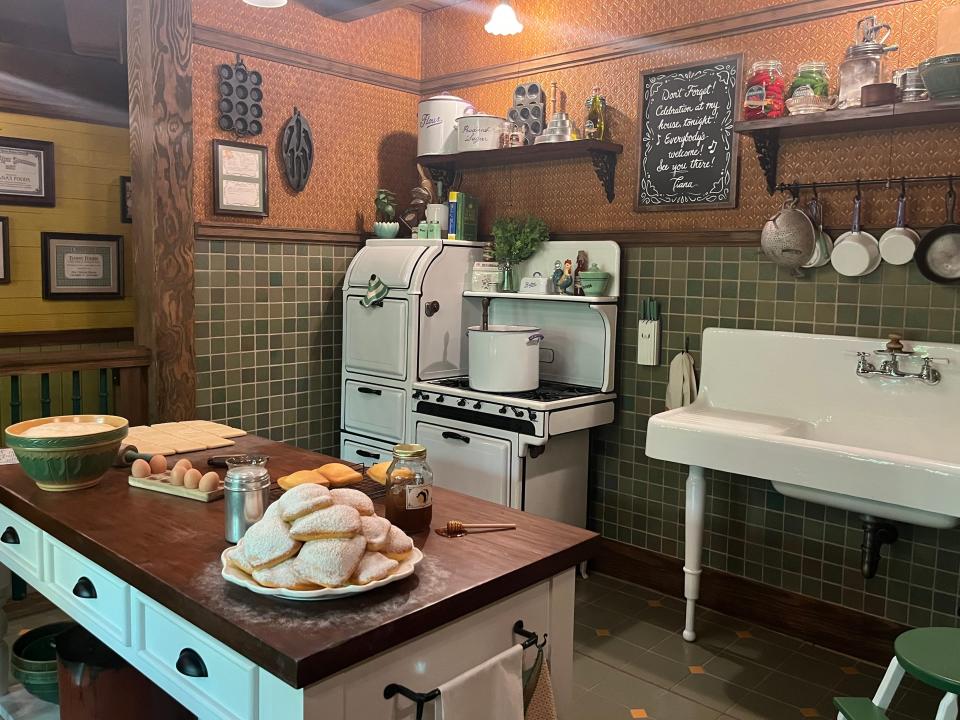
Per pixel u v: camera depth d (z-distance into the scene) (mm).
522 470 3387
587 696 2750
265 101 3896
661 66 3553
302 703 1239
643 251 3637
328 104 4160
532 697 1592
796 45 3145
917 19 2842
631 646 3133
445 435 3621
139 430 2660
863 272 2961
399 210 4547
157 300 3539
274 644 1250
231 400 3881
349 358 4113
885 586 3035
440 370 3930
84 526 1790
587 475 3809
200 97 3666
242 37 3771
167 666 1537
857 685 2867
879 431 2932
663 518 3654
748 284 3322
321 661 1230
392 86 4453
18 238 4434
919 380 2844
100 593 1724
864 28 2838
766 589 3336
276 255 4004
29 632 2379
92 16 4453
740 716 2643
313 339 4219
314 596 1390
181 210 3574
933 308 2855
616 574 3840
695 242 3463
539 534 1793
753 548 3379
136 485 2098
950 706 1766
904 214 2873
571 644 1782
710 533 3504
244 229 3846
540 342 3967
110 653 2045
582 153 3723
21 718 2361
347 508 1480
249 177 3854
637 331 3664
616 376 3762
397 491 1771
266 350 4008
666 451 2916
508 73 4145
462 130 3992
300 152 4027
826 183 3078
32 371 3215
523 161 4082
